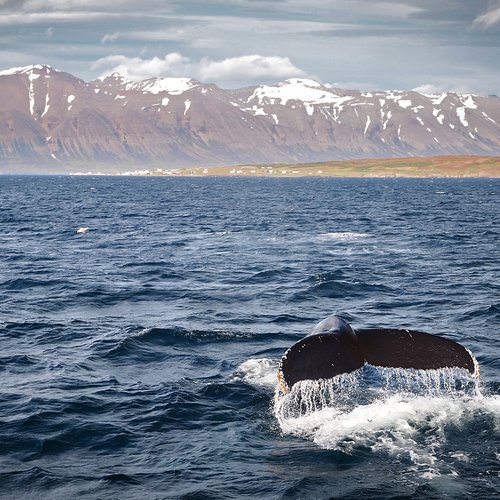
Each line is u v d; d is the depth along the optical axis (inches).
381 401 1599.4
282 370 1322.6
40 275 3912.4
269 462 1359.5
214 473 1321.4
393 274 3956.7
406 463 1332.4
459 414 1536.7
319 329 1445.6
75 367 2031.3
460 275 3944.4
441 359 1375.5
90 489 1262.3
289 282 3671.3
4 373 1968.5
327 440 1428.4
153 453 1422.2
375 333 1438.2
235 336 2400.3
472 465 1322.6
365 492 1235.9
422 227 7495.1
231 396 1732.3
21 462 1379.2
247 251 5157.5
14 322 2657.5
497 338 2407.7
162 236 6417.3
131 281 3705.7
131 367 2033.7
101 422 1585.9
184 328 2468.0
